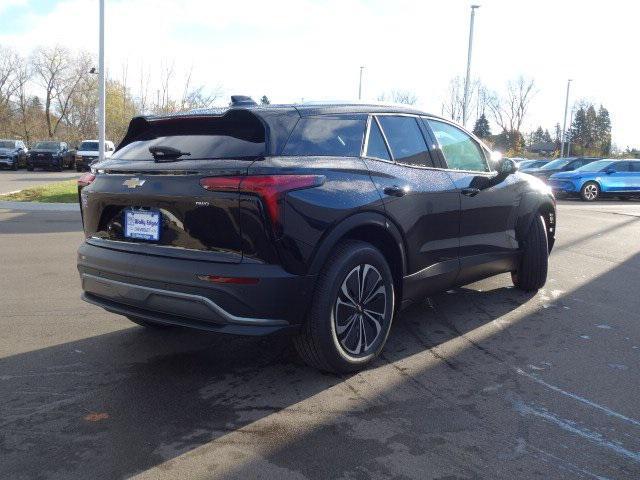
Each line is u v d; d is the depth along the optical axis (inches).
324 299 131.8
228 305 122.9
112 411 123.4
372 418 120.1
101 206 143.8
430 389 134.6
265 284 122.2
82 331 176.9
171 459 104.3
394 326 182.1
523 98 2573.8
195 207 125.5
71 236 368.5
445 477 98.8
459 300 212.4
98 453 106.3
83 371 145.6
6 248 323.3
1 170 1315.2
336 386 136.3
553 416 121.3
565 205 663.8
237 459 104.4
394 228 148.5
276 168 124.3
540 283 219.0
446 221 168.6
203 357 155.6
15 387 135.6
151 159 138.1
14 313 195.3
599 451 107.5
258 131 132.1
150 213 134.3
